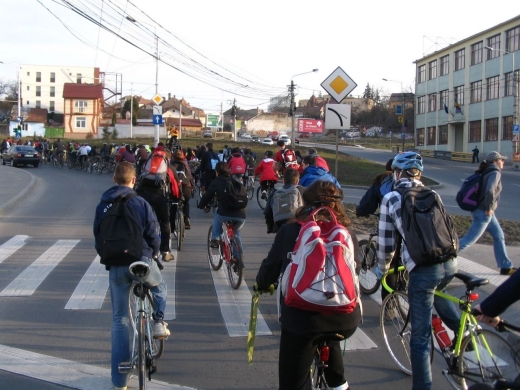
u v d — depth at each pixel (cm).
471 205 854
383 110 12050
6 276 895
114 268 481
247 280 884
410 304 457
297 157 1981
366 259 804
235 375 532
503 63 5559
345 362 567
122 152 2659
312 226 375
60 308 734
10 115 10531
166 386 504
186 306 748
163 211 915
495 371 413
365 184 2816
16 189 2098
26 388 498
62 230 1330
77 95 8600
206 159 1684
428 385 448
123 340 484
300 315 370
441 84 6825
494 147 5722
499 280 841
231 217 858
